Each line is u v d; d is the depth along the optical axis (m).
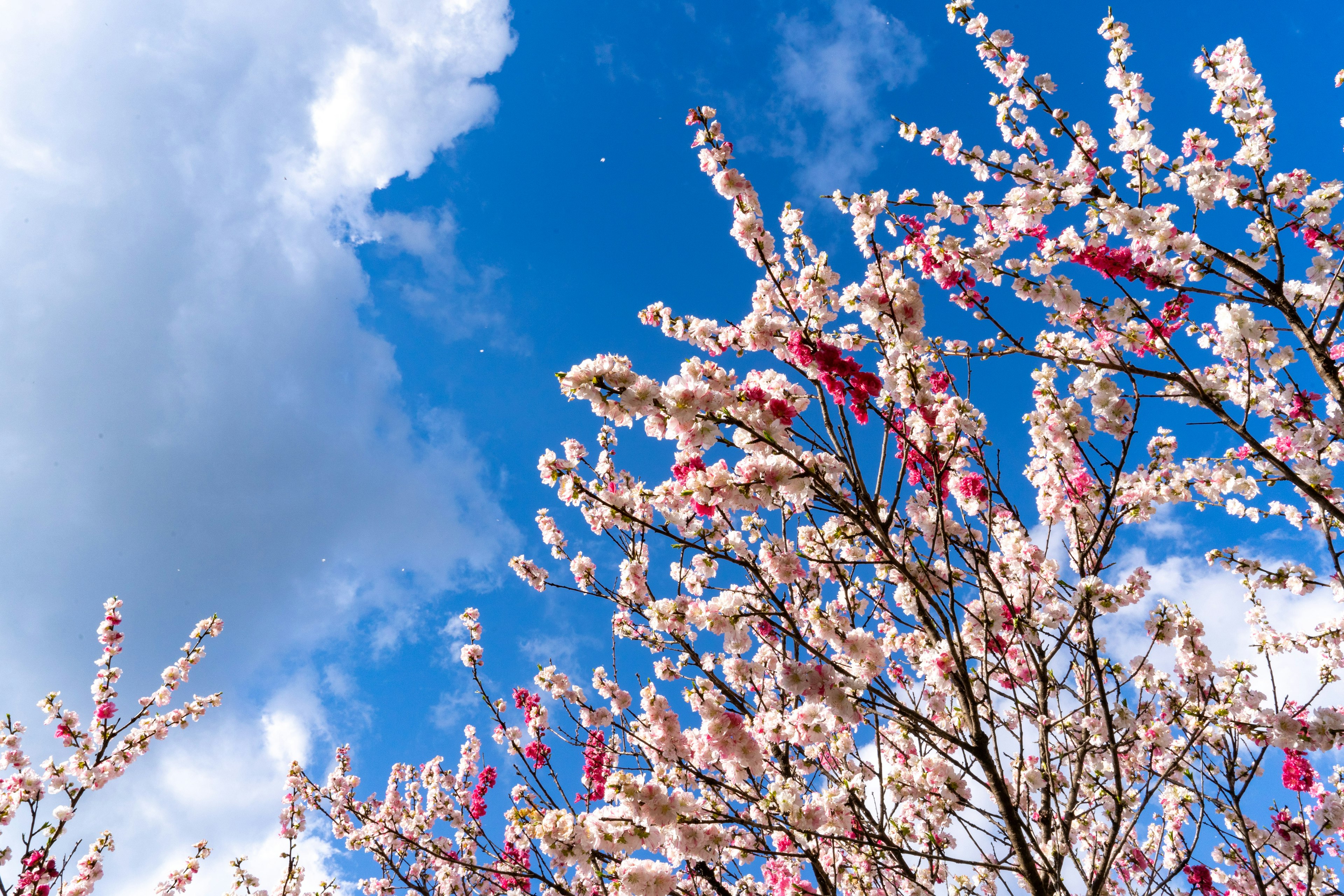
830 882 3.84
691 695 3.98
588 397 3.30
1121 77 5.58
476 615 7.49
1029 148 5.95
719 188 4.39
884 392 4.21
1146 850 6.64
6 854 6.50
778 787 3.83
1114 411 4.91
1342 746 4.21
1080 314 5.58
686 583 4.68
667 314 4.75
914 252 4.75
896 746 4.54
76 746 7.07
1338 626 5.55
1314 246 5.72
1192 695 5.07
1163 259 4.73
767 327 4.14
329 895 7.59
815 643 4.15
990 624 4.27
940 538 4.58
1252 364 5.21
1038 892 3.31
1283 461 5.49
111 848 7.61
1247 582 5.86
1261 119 5.45
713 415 3.34
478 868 4.38
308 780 8.50
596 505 5.09
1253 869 4.10
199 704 7.82
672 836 3.88
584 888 5.01
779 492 3.49
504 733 6.91
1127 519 5.31
